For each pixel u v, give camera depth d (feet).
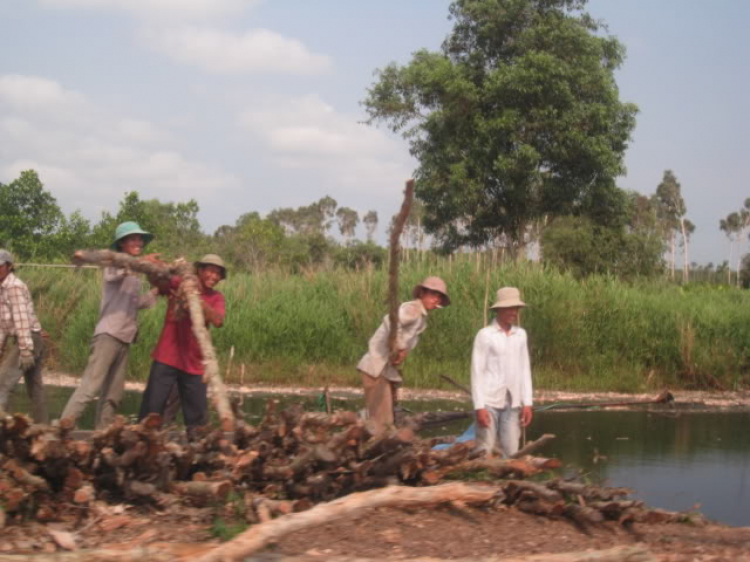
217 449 17.11
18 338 26.00
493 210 109.91
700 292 67.56
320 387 51.29
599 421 39.17
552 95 100.83
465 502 17.48
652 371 53.62
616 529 18.16
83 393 23.29
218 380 17.49
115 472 16.25
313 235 168.45
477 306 54.34
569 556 14.35
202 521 15.56
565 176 105.29
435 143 111.24
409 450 17.48
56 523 15.17
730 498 23.59
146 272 20.77
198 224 152.05
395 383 22.70
